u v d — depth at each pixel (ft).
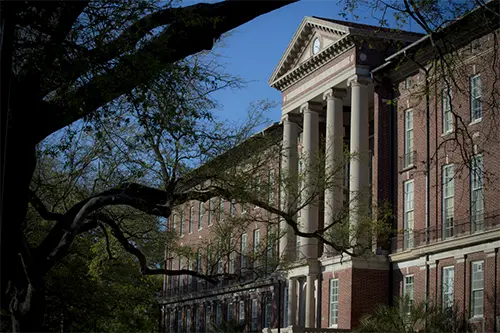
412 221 166.30
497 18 58.08
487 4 57.41
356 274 171.12
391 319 137.80
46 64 44.37
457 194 151.43
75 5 44.45
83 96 46.65
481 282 143.33
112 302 148.77
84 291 135.85
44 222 109.40
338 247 82.74
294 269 195.62
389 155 174.19
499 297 137.59
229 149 71.82
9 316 107.34
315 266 188.55
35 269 61.41
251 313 237.25
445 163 155.22
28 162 43.24
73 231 62.69
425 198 161.17
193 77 58.18
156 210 66.85
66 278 131.64
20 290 63.87
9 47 34.06
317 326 186.50
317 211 191.72
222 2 44.62
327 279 183.73
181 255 96.68
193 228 270.46
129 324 167.73
